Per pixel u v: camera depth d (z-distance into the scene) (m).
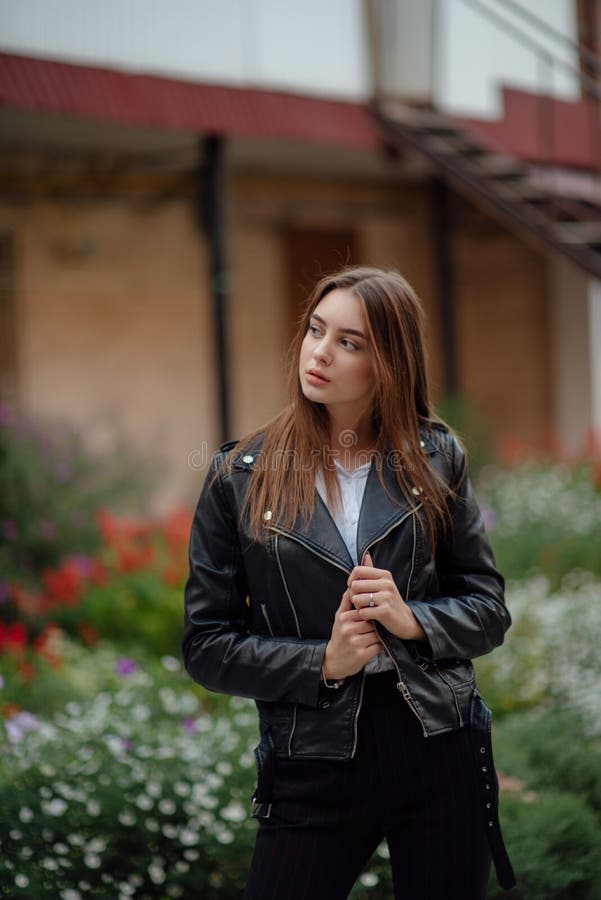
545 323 11.16
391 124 8.81
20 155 8.46
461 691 2.17
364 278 2.23
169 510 9.47
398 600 2.08
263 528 2.17
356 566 2.11
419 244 11.27
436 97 9.63
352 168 10.21
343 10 8.73
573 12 11.23
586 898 3.18
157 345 9.48
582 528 7.31
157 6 7.43
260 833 2.20
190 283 9.68
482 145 9.15
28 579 6.03
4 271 8.53
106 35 7.17
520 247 11.27
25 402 8.65
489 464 9.27
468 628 2.17
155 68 7.44
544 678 4.98
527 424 11.35
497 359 11.49
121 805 3.24
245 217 10.02
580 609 5.57
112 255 9.13
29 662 4.80
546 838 3.25
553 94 10.91
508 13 10.42
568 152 10.98
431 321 11.30
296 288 10.40
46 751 3.51
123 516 6.94
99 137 8.13
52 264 8.77
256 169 9.98
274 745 2.16
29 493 6.27
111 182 8.95
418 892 2.17
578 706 4.63
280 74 8.27
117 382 9.22
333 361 2.20
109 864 3.19
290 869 2.12
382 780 2.13
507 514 7.74
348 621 2.06
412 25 9.34
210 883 3.19
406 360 2.23
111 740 3.58
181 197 9.38
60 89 6.81
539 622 5.50
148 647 5.46
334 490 2.23
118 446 7.33
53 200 8.72
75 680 4.71
